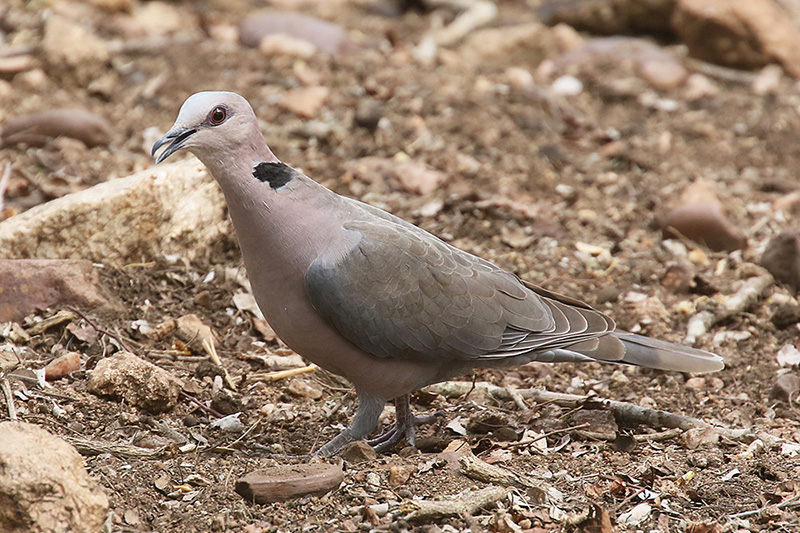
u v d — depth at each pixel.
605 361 9.26
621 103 17.64
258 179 8.24
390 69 18.11
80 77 16.44
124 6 19.61
